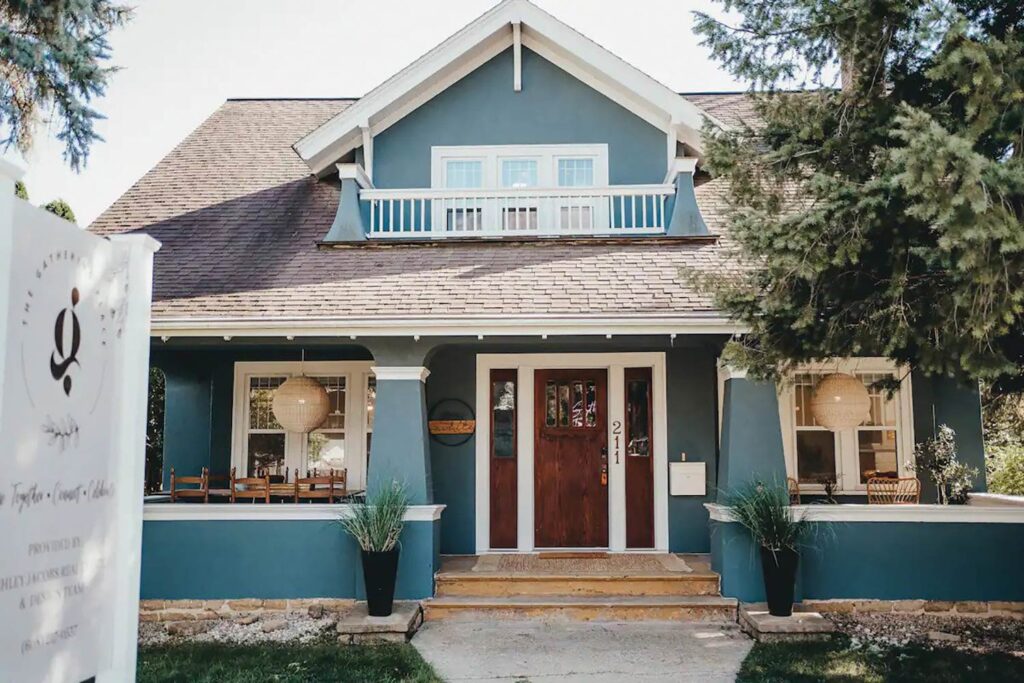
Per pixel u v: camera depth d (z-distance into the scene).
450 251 10.66
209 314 9.02
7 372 3.50
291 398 10.23
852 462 10.96
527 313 8.84
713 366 10.78
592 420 11.04
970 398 10.82
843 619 8.66
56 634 3.86
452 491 10.75
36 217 3.71
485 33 11.18
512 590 9.16
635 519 10.84
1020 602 8.80
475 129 11.66
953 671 7.00
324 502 11.24
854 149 6.80
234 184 12.70
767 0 6.84
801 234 6.16
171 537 9.14
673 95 11.02
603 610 8.77
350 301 9.25
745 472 8.98
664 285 9.47
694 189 11.74
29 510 3.65
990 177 5.16
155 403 17.50
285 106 15.62
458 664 7.34
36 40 10.72
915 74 6.59
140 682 6.88
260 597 9.07
